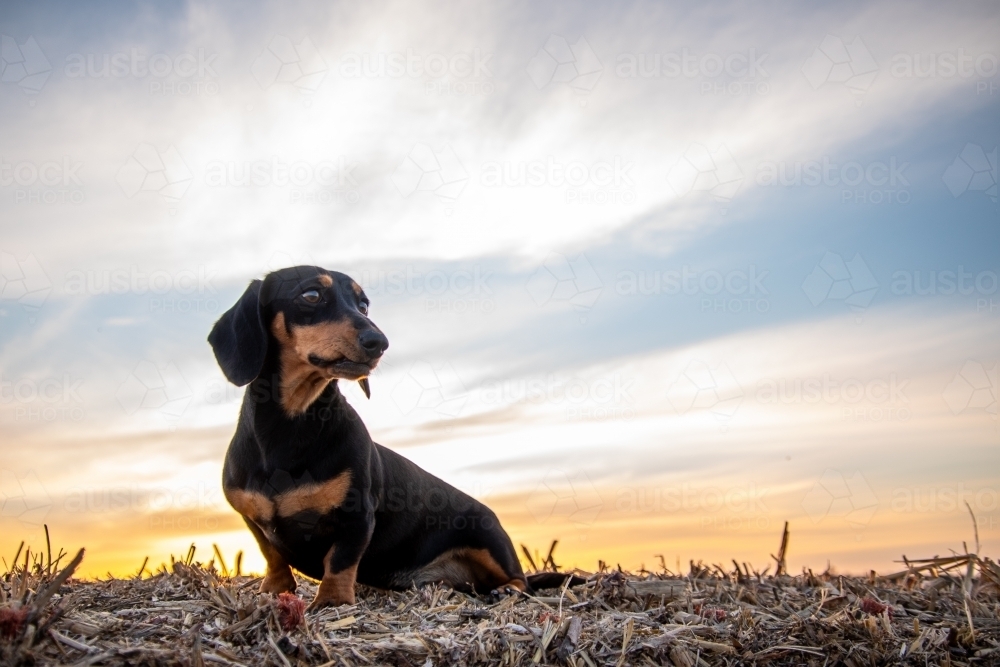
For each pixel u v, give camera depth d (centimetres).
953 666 67
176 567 86
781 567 106
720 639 69
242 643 59
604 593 85
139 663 54
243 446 83
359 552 81
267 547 85
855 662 67
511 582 94
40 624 56
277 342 82
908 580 96
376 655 60
